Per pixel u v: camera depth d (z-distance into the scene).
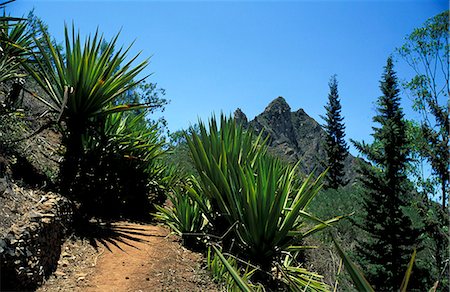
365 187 16.55
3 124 6.71
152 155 8.52
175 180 9.57
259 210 6.29
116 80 6.74
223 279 5.79
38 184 6.27
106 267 5.46
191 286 5.47
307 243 10.12
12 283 4.19
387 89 22.27
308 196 6.50
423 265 13.91
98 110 6.76
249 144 7.55
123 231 6.75
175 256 6.25
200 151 7.21
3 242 4.16
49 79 7.02
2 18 6.24
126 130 8.20
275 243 6.45
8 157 6.27
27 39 8.19
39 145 7.91
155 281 5.36
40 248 4.78
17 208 4.96
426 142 15.05
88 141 7.47
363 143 16.81
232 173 6.75
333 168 44.00
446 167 14.64
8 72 6.97
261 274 6.12
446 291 12.52
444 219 14.20
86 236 6.13
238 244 6.61
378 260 14.23
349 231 15.99
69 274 5.06
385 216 14.83
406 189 15.83
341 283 9.06
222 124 7.46
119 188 7.75
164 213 7.67
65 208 5.95
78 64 6.51
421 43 14.98
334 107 45.34
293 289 2.00
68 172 6.60
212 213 7.25
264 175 6.50
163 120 15.65
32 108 8.98
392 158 15.75
